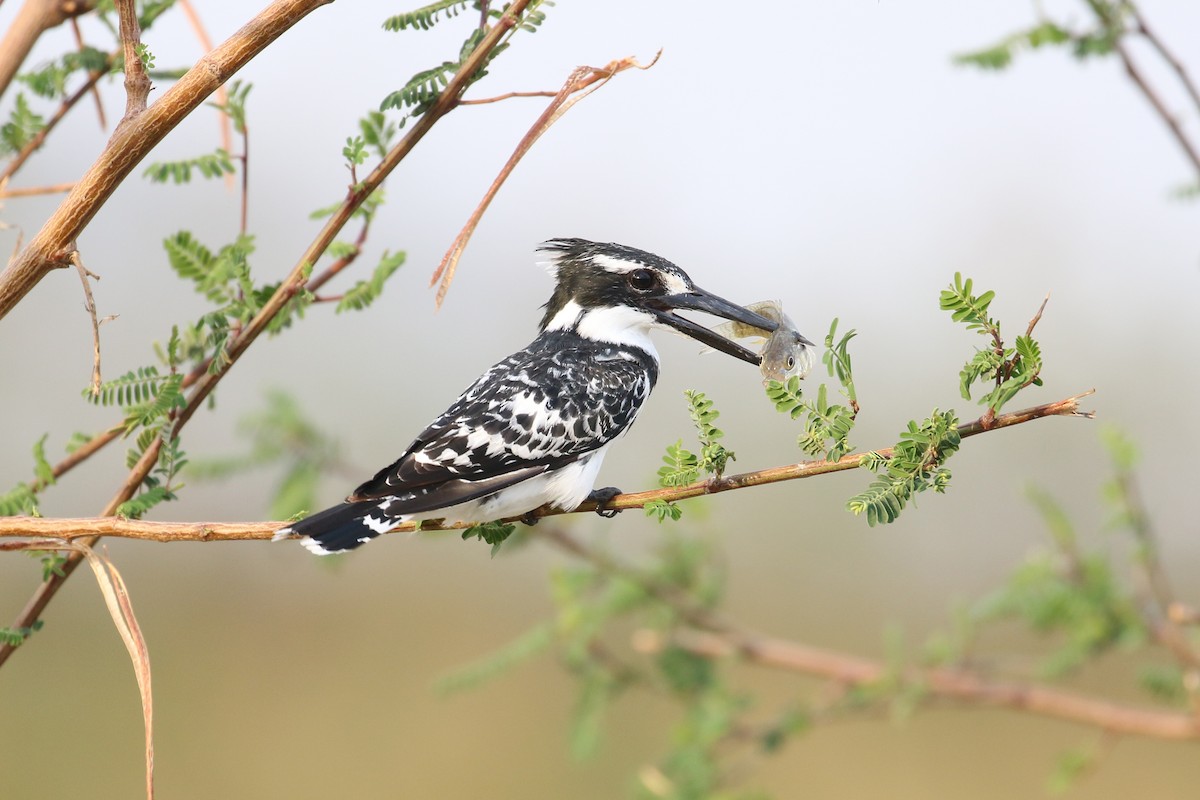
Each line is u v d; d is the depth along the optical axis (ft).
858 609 66.49
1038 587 32.76
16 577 67.05
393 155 23.75
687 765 34.45
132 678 65.82
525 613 70.13
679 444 22.58
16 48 23.22
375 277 27.32
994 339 19.80
